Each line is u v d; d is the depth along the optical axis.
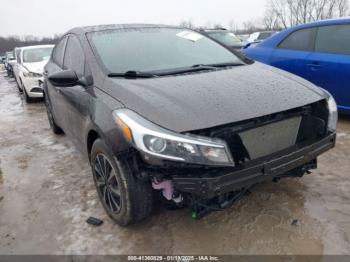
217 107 2.24
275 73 2.96
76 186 3.39
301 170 2.68
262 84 2.63
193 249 2.38
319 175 3.26
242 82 2.64
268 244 2.37
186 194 2.32
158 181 2.24
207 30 10.79
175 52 3.23
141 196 2.38
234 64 3.22
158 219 2.71
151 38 3.36
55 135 5.21
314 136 2.56
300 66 4.80
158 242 2.47
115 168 2.41
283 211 2.71
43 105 7.93
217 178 2.06
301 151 2.38
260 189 3.03
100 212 2.89
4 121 6.55
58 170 3.83
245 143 2.22
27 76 8.08
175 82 2.60
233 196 2.47
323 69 4.54
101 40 3.21
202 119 2.13
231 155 2.14
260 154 2.31
